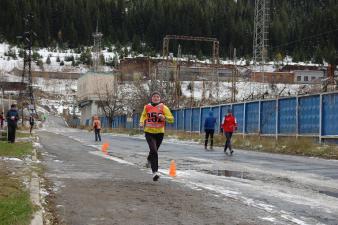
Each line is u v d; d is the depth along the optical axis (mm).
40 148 23016
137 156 19188
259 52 80000
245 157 20297
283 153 24016
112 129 66375
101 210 8000
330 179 12617
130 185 10797
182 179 12023
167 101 65125
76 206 8297
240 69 120250
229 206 8531
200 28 184125
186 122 48156
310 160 19312
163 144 30656
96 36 184000
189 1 193125
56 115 133375
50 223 6945
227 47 181250
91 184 10812
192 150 24438
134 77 106438
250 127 34688
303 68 136875
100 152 21266
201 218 7523
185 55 178625
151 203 8680
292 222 7363
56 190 9883
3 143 23438
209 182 11570
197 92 104125
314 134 26859
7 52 192750
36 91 152500
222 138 31406
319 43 155500
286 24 171375
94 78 107875
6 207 7270
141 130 57094
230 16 184125
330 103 25531
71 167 14391
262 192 10188
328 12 157000
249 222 7301
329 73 107125
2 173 11703
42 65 183250
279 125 30719
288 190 10562
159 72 83500
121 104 86938
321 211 8266
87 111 111312
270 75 119312
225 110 39094
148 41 198750
